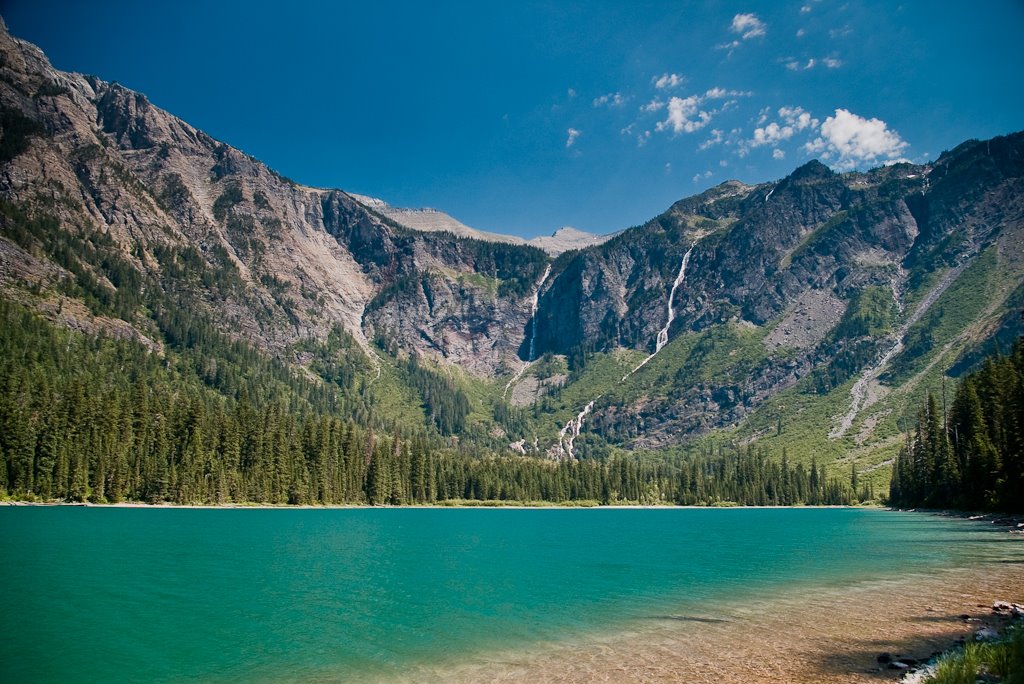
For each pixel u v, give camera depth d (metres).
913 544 96.50
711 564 82.00
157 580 68.94
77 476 176.62
